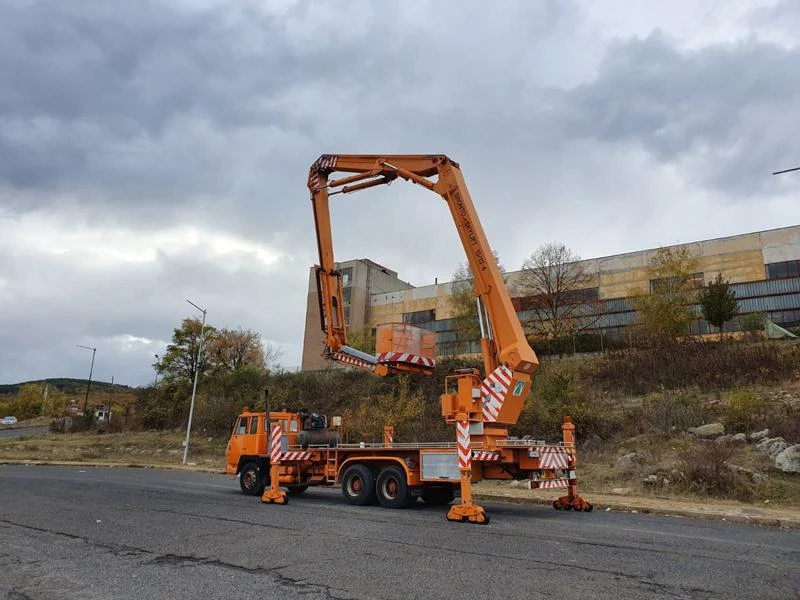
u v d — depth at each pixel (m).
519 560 7.12
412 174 13.91
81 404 92.38
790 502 13.29
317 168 15.56
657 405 21.67
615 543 8.39
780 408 19.16
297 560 7.05
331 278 15.16
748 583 6.19
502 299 12.26
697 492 14.59
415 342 14.05
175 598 5.45
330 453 14.37
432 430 26.89
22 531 9.12
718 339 30.64
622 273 54.25
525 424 22.62
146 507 12.27
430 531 9.30
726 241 50.16
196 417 44.47
